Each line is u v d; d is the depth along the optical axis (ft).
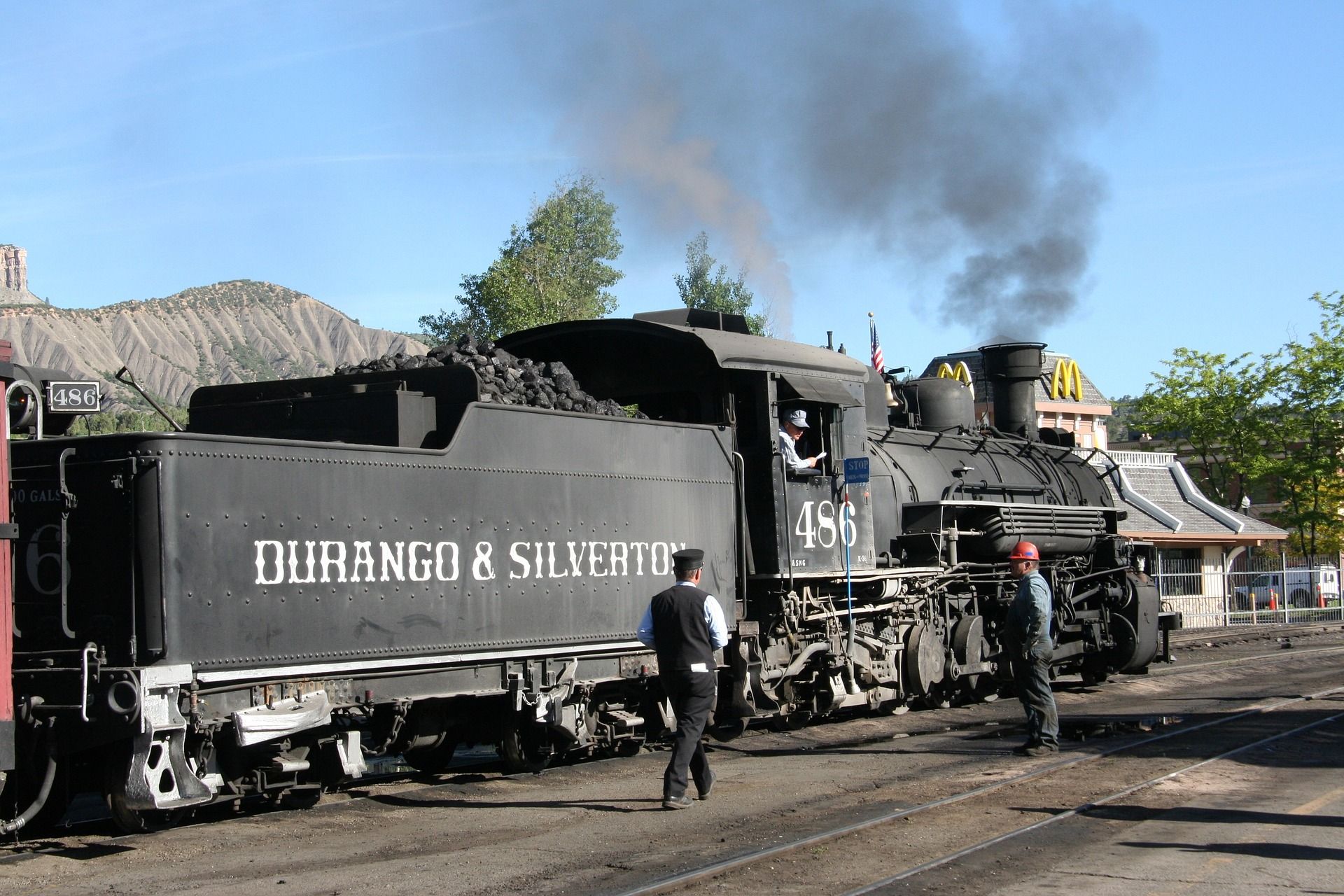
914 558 49.85
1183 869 22.09
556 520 33.50
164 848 25.11
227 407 33.99
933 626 49.55
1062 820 26.48
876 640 46.03
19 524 26.68
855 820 26.66
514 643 32.01
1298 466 155.43
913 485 50.96
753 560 41.22
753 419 41.45
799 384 42.29
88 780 27.17
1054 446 66.74
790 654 41.70
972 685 51.24
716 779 33.40
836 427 44.42
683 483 37.83
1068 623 57.06
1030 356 66.74
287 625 27.07
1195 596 120.78
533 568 32.73
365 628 28.58
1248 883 21.06
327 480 28.07
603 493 34.96
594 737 36.14
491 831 26.73
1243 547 133.39
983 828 25.80
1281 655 76.74
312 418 32.32
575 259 129.80
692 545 37.88
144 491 25.21
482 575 31.37
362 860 23.90
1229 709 47.06
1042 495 60.13
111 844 25.62
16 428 26.71
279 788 28.73
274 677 26.91
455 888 21.50
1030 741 36.42
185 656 25.23
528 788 32.50
